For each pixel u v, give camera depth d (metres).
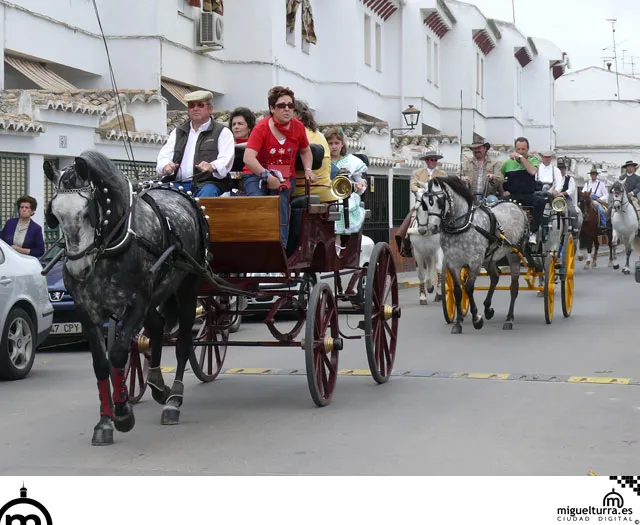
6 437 9.36
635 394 11.11
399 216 34.84
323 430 9.50
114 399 9.08
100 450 8.84
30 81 24.86
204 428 9.66
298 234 10.51
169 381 12.24
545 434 9.23
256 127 10.45
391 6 41.56
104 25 26.70
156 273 9.26
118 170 9.00
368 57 40.19
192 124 10.79
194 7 29.00
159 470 8.12
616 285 26.25
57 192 8.69
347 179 10.77
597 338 15.73
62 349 15.66
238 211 9.98
